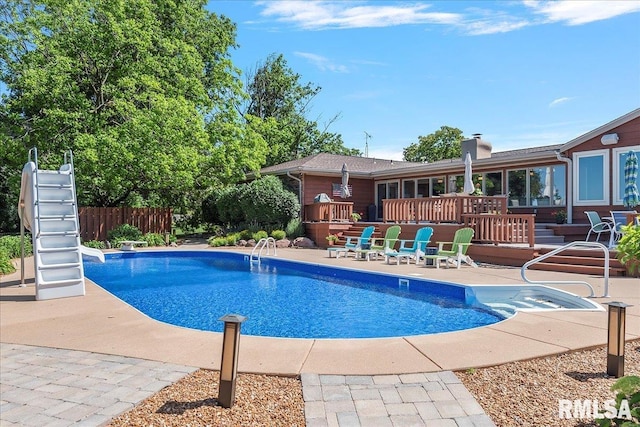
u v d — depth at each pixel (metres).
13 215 23.98
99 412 3.02
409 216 15.77
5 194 23.38
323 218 18.47
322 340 4.80
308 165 21.52
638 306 6.41
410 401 3.21
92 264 14.41
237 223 21.58
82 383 3.55
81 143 16.66
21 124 18.22
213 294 9.05
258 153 21.56
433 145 41.97
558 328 5.21
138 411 3.04
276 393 3.37
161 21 22.66
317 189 21.41
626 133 13.31
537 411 3.05
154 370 3.86
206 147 19.95
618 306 3.71
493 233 12.40
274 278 11.38
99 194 20.81
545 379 3.67
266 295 8.95
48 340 4.85
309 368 3.87
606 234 13.48
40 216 7.82
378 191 22.91
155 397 3.27
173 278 11.43
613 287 7.98
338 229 18.00
